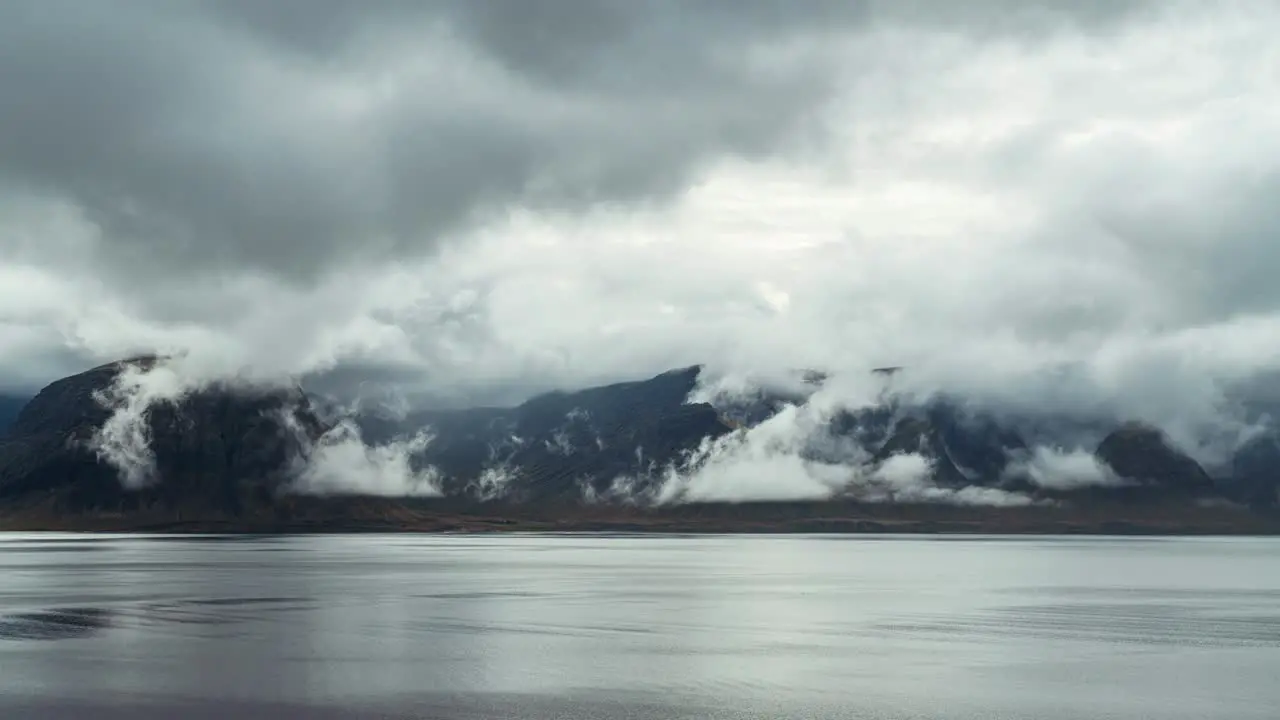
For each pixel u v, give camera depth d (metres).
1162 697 76.75
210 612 126.75
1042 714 71.44
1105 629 114.44
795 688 78.94
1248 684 81.38
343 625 113.81
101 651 94.12
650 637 105.31
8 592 156.38
